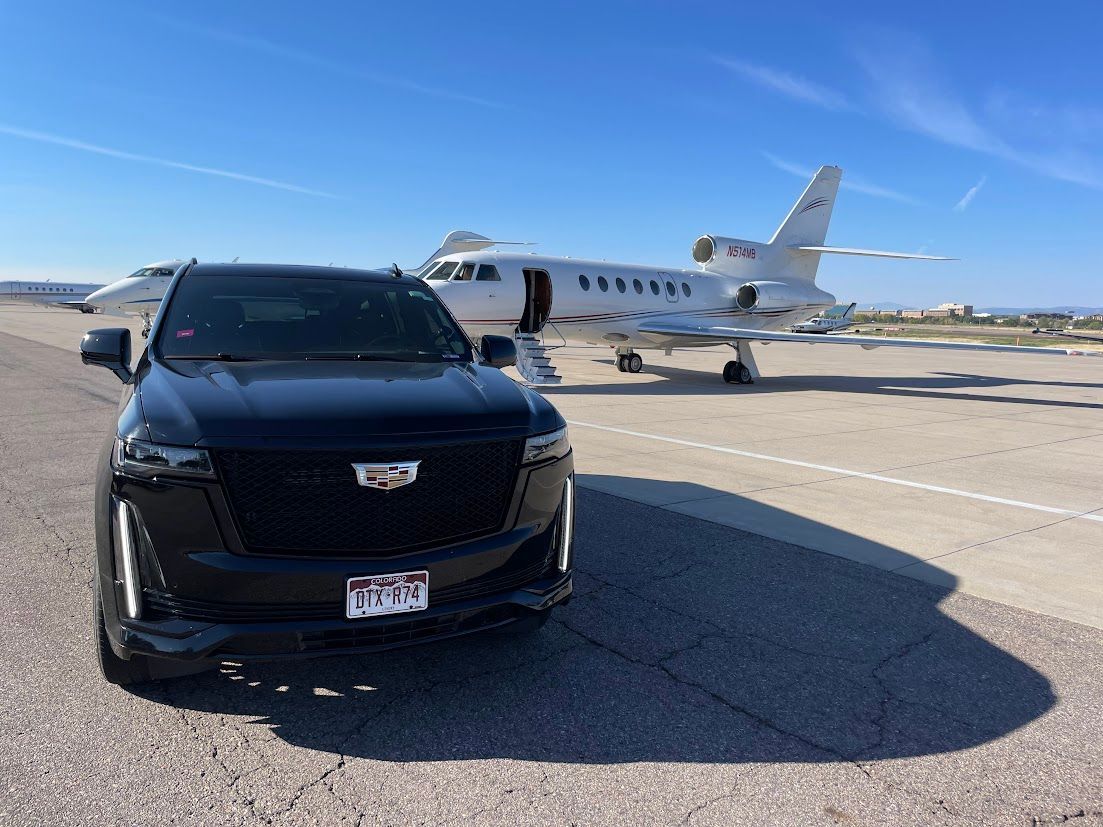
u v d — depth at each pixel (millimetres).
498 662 3223
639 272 17906
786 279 22125
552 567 3094
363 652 2578
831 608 3906
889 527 5512
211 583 2457
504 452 2855
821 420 11391
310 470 2529
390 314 4172
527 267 15609
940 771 2500
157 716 2730
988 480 7293
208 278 4117
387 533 2605
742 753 2578
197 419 2570
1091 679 3182
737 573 4402
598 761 2514
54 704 2785
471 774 2426
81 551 4492
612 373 19859
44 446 7887
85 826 2119
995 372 25312
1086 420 12242
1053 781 2455
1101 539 5328
